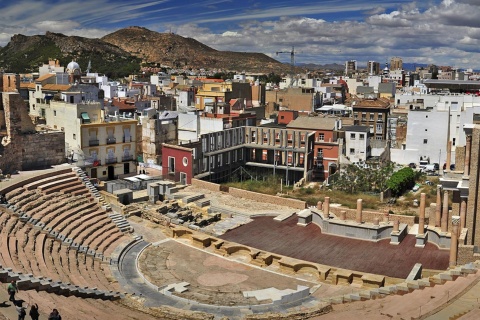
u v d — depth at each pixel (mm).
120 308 37438
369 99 136875
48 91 107250
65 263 44938
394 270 49656
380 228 58094
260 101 154500
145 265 50656
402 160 110438
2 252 41000
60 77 122250
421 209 57062
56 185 62500
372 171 88625
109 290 42094
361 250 55188
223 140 92625
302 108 160750
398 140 123375
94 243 53219
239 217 66188
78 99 92688
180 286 45188
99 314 33812
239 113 107500
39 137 68250
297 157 95438
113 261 50594
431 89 147000
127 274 48156
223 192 76938
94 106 83500
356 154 102125
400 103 145375
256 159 99188
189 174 83125
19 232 47000
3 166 63531
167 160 86562
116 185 74062
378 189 85125
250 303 41875
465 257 46562
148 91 171625
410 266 50656
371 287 45469
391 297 37656
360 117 133500
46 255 44906
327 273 47781
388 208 74625
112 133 84938
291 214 67250
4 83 101375
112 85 161750
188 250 55281
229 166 94562
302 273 49562
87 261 48375
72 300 35750
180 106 135625
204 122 99562
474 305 31656
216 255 54031
